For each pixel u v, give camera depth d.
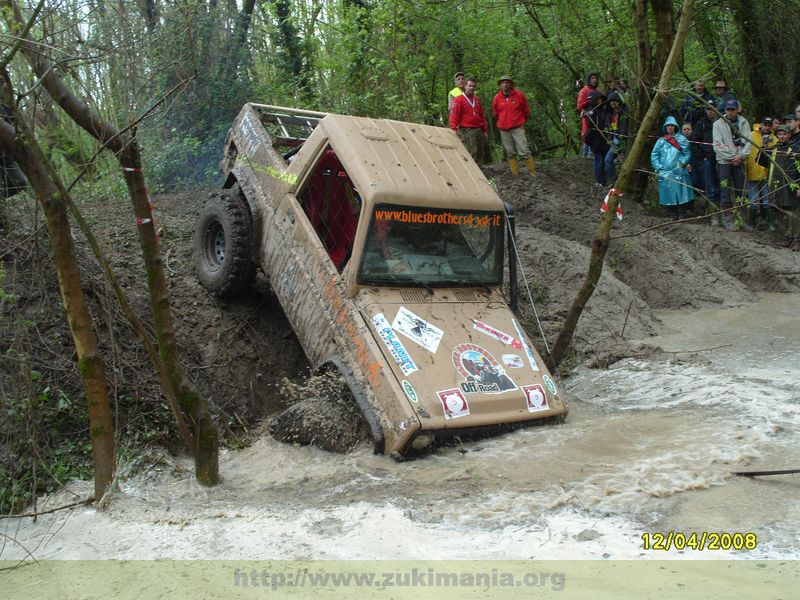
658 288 12.28
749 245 13.57
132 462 6.52
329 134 7.49
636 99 15.76
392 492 5.51
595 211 14.11
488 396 6.51
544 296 10.81
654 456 5.75
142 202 5.82
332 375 6.78
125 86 7.54
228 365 8.38
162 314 5.93
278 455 6.69
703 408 6.99
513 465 5.81
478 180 7.59
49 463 6.47
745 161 14.30
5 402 6.49
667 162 14.79
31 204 7.54
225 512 5.41
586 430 6.52
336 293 7.01
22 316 7.07
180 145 13.54
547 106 22.14
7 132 5.49
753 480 5.20
